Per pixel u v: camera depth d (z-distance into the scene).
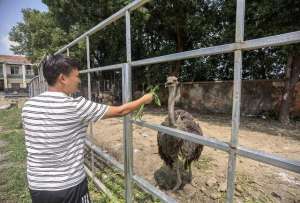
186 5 10.85
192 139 1.86
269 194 3.22
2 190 3.78
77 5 11.91
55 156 1.69
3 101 20.84
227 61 12.14
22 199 3.51
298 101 9.00
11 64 39.81
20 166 4.73
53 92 1.74
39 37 17.84
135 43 13.97
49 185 1.69
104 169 4.15
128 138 2.63
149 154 4.80
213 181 3.48
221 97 10.65
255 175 3.79
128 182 2.70
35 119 1.69
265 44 1.30
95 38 13.00
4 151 5.77
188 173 3.75
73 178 1.75
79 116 1.74
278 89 9.12
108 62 15.88
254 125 7.96
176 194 3.24
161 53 13.00
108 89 12.11
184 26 11.70
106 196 3.26
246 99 9.96
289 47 7.13
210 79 13.36
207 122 8.67
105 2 10.96
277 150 5.21
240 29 1.43
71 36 13.41
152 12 11.45
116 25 11.78
